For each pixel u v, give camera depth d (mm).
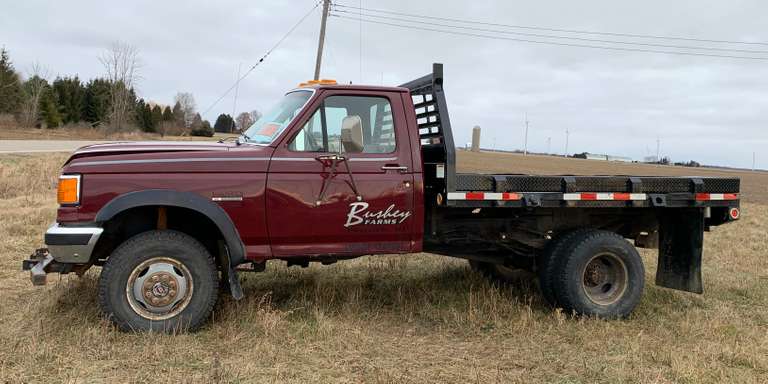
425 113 5434
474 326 4926
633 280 5379
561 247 5340
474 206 5020
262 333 4496
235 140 5270
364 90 4969
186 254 4438
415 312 5297
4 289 5523
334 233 4801
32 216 9422
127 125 65312
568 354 4332
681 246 5801
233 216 4523
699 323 5098
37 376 3572
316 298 5402
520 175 5141
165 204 4324
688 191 5637
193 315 4449
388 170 4895
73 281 5645
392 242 5035
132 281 4355
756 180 50594
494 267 6555
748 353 4332
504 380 3797
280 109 5180
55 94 69250
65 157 23453
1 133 51625
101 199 4277
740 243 9867
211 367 3811
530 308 5465
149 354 3965
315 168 4719
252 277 6277
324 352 4191
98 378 3580
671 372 3994
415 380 3734
